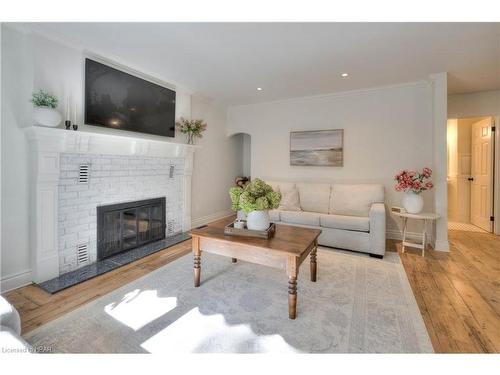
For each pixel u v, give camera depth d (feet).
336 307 6.24
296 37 7.76
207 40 7.98
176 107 12.67
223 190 17.24
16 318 3.99
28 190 7.45
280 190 13.44
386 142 12.65
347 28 7.25
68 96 8.13
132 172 10.37
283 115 15.28
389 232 12.64
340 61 9.55
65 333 5.24
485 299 6.66
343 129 13.57
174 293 6.93
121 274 8.16
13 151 7.11
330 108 13.92
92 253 8.93
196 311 6.07
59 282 7.47
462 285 7.45
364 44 8.19
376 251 9.71
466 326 5.52
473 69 10.15
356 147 13.33
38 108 7.06
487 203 13.85
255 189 7.07
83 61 8.49
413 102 12.01
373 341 5.02
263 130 15.97
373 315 5.90
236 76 11.19
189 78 11.45
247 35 7.70
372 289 7.16
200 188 15.03
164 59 9.41
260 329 5.40
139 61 9.58
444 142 10.52
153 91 11.05
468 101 13.00
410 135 12.13
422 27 7.14
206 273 8.24
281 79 11.55
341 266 8.83
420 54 8.87
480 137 14.55
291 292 5.75
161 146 11.29
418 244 11.03
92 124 8.70
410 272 8.37
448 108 13.29
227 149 17.54
